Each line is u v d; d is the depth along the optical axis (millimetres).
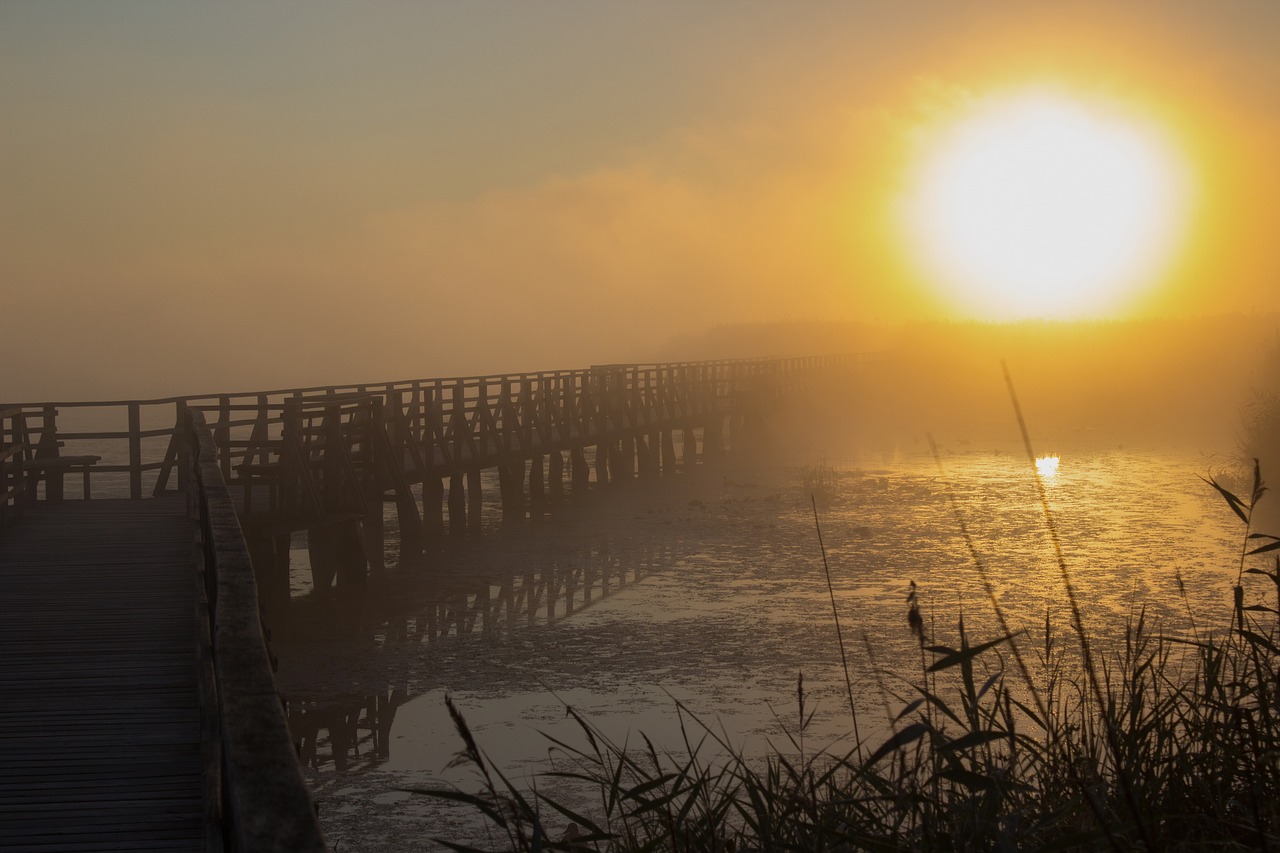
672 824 3270
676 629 13672
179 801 5414
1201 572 16297
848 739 9000
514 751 9469
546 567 18000
